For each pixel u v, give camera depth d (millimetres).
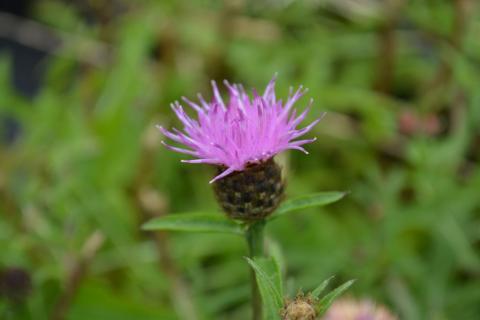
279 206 253
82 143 376
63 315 324
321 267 340
